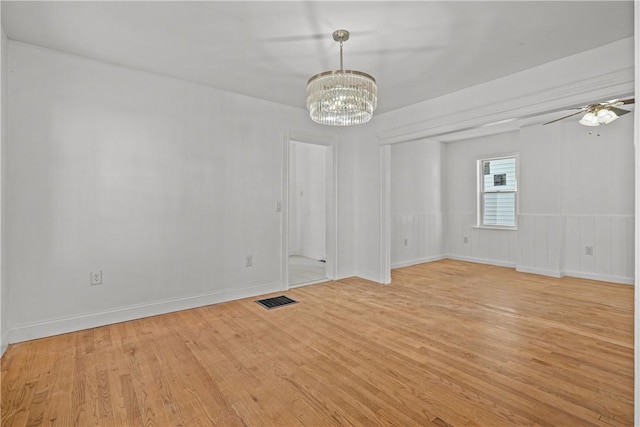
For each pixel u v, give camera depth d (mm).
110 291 2982
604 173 4617
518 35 2467
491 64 2951
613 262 4547
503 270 5406
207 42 2590
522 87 3084
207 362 2273
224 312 3312
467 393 1887
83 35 2477
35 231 2637
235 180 3742
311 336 2711
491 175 6043
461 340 2609
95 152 2895
